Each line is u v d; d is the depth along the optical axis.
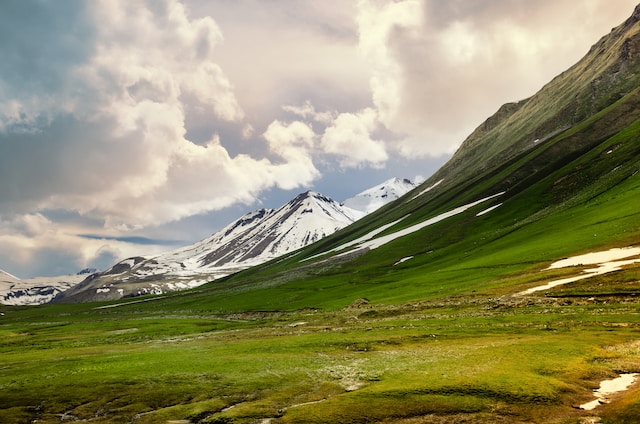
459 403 31.41
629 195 115.00
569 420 27.20
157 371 47.56
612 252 82.69
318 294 144.38
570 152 198.75
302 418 31.30
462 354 45.03
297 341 63.22
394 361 45.41
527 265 94.56
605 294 63.06
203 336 89.62
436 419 29.66
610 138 177.38
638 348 40.72
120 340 97.44
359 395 34.28
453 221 191.75
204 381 42.78
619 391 31.56
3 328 167.38
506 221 158.62
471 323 62.72
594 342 44.22
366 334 64.38
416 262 153.38
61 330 131.88
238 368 47.00
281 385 40.19
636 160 139.25
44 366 56.56
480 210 189.00
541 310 62.88
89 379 45.50
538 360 39.59
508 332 54.62
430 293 96.19
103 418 35.72
